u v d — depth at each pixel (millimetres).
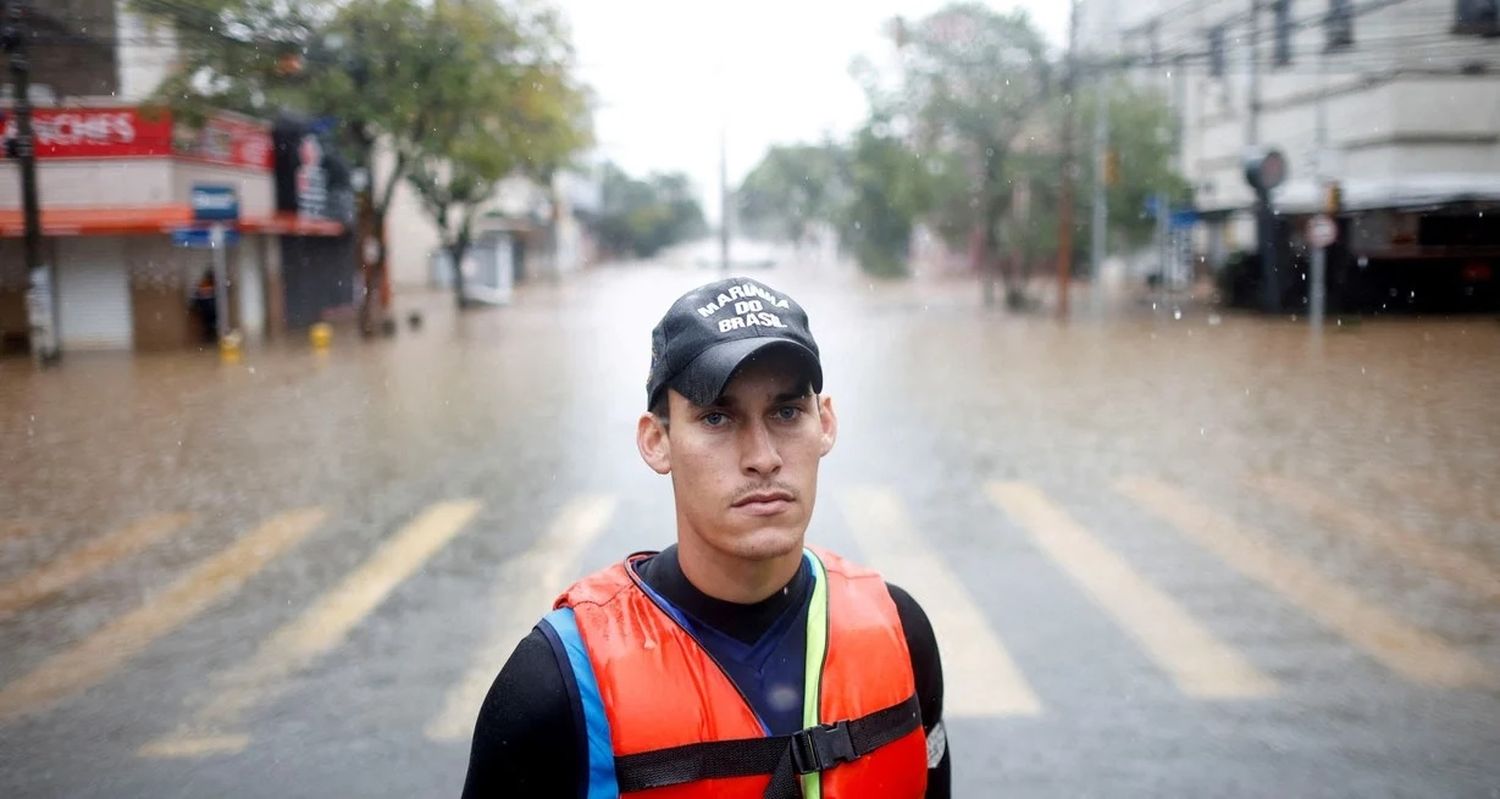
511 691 1779
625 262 92312
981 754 4867
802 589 1881
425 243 47406
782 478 1750
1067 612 6602
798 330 1781
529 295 44750
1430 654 5906
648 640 1787
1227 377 16766
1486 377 16031
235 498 9945
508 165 25906
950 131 33875
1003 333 25109
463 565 7758
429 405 15203
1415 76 25656
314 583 7438
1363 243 26141
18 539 8758
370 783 4688
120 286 23500
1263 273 28344
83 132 22484
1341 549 7867
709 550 1791
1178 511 8953
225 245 24688
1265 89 31969
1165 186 33219
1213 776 4645
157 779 4754
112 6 22547
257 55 20031
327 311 31969
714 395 1692
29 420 14359
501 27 23781
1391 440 11797
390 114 22922
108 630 6633
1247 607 6672
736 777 1727
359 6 21297
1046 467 10633
